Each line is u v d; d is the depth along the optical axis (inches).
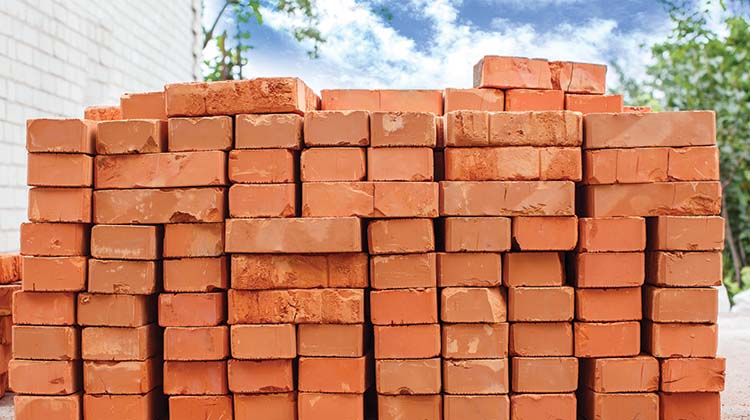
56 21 200.8
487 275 119.8
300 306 118.6
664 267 119.5
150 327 124.2
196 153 119.0
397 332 118.9
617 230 119.7
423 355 118.8
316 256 119.6
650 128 120.4
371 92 135.2
